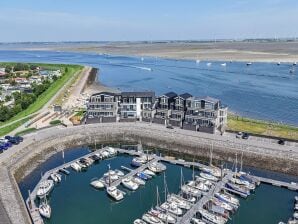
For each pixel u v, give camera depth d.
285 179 89.94
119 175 91.75
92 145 117.12
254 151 99.00
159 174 94.56
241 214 74.00
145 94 131.25
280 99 177.50
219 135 111.44
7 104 166.75
